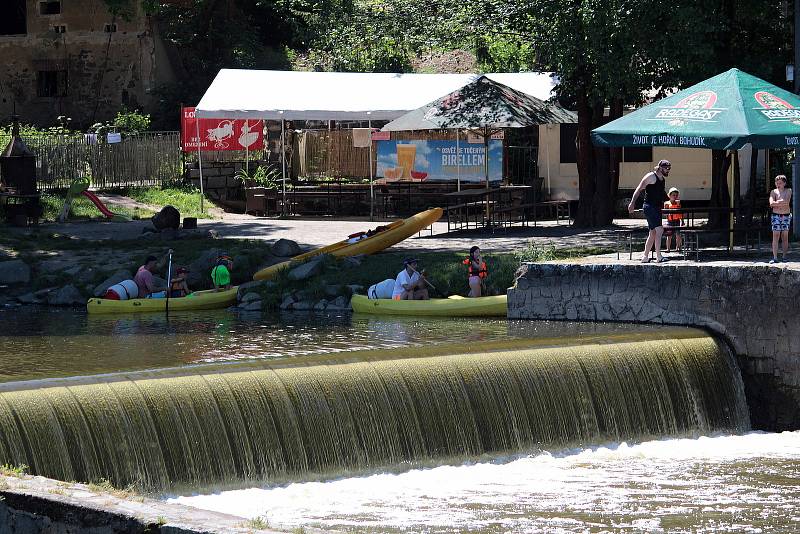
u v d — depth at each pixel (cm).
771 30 4088
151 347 2755
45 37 6594
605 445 2528
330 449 2228
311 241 4228
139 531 1238
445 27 5569
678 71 3997
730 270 2856
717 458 2414
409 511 1939
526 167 5231
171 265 3669
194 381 2136
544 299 3125
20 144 4728
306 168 5828
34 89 6631
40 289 3722
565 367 2538
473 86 4562
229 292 3556
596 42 3972
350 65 6788
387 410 2297
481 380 2417
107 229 4597
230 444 2127
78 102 6575
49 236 4297
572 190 5188
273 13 7406
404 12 5988
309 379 2242
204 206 5494
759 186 4784
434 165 5253
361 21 6581
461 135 5291
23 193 4709
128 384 2080
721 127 3009
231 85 5175
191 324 3178
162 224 4338
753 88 3123
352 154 5731
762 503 2027
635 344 2681
